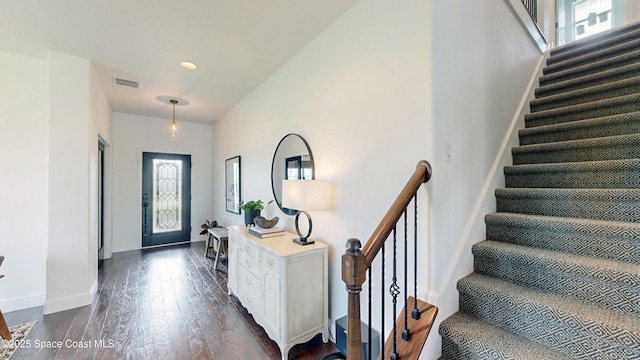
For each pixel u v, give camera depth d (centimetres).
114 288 332
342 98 225
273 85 339
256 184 390
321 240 246
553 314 129
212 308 279
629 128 195
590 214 170
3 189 281
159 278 369
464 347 139
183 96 427
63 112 284
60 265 276
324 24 239
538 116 255
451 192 167
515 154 239
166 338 224
